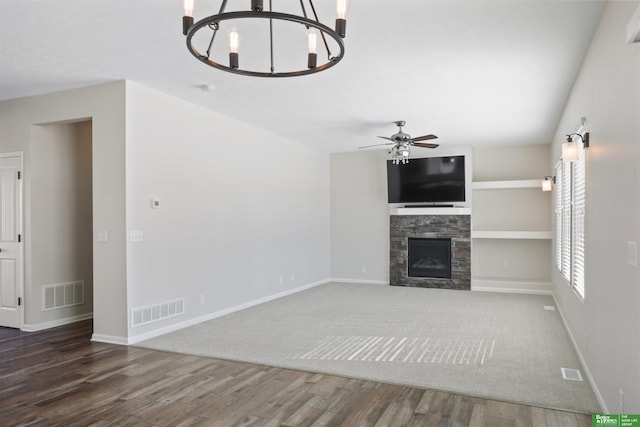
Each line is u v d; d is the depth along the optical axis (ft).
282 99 17.28
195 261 18.21
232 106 18.49
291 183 26.05
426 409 9.86
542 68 13.58
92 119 15.67
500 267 27.66
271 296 23.80
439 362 13.14
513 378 11.75
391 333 16.57
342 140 26.20
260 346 14.83
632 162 7.34
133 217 15.34
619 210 8.25
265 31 10.98
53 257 17.63
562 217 19.48
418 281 28.30
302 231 27.35
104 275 15.43
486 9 9.89
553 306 21.91
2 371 12.33
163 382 11.52
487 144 27.14
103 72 14.20
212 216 19.26
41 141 17.21
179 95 16.85
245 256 21.57
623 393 7.97
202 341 15.46
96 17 10.27
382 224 29.76
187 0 6.40
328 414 9.63
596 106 10.61
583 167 13.88
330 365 12.87
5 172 17.38
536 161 27.14
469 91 16.10
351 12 10.00
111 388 11.10
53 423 9.20
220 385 11.33
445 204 28.17
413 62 13.15
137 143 15.53
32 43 11.77
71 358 13.53
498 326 17.71
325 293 25.88
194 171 18.20
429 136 19.60
